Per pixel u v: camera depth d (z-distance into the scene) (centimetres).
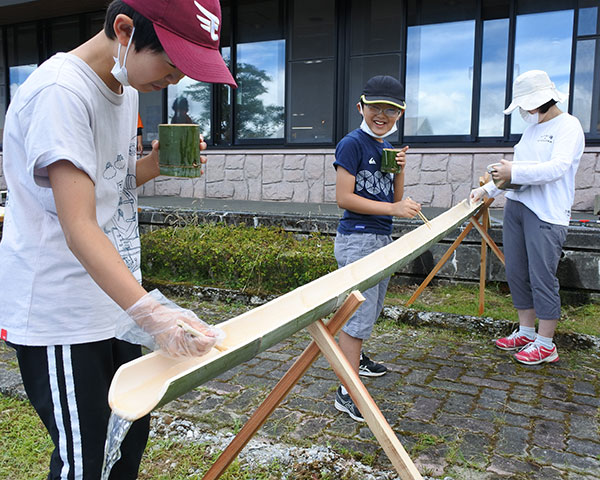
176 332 117
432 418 285
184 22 126
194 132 175
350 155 275
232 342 142
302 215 562
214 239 552
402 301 466
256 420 161
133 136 167
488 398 309
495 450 253
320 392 315
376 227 282
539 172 330
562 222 344
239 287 511
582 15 664
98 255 121
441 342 403
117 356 162
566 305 452
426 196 729
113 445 113
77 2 905
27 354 146
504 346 387
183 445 254
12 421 280
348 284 195
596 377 340
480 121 729
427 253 498
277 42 837
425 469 236
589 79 671
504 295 476
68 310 142
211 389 318
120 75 131
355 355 279
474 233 483
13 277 142
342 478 228
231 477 229
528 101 342
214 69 129
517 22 696
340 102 800
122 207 167
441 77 743
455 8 724
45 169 125
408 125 768
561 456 248
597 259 440
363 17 775
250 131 873
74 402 144
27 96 128
